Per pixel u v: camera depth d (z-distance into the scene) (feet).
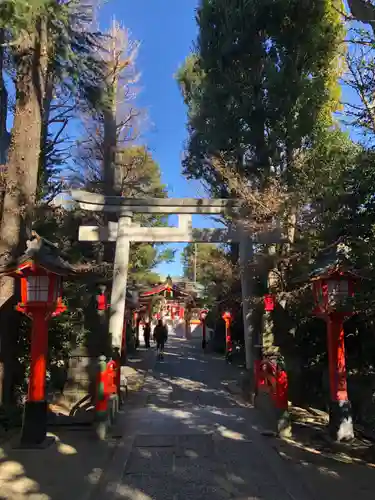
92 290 33.40
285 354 30.17
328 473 15.98
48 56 26.89
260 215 29.63
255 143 36.22
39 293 20.51
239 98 36.55
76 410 27.53
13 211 24.38
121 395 29.81
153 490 14.49
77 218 40.93
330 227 23.93
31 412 19.75
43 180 36.22
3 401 23.81
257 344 32.65
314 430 22.21
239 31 36.86
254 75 36.22
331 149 29.01
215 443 19.75
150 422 23.70
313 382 29.45
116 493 14.20
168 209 34.78
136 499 13.76
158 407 28.27
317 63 35.19
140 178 64.34
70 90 30.04
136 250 69.15
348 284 20.59
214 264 55.93
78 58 27.81
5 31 25.99
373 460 17.39
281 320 30.48
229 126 37.17
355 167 23.12
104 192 54.03
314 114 33.58
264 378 26.30
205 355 70.79
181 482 15.19
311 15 34.58
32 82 25.66
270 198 27.89
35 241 21.12
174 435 21.04
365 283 19.66
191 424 23.27
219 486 14.83
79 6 25.81
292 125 33.58
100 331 31.83
